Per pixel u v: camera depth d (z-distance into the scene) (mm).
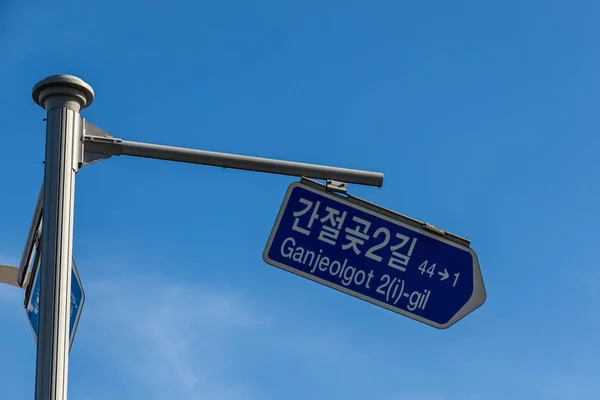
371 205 6133
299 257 6043
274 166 6020
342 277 6059
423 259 6152
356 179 6082
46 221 5328
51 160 5465
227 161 5961
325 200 6102
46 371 4957
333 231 6094
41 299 5125
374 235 6121
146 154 5793
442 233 6172
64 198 5402
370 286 6074
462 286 6172
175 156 5859
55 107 5570
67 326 5113
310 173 6051
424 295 6121
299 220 6074
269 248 6031
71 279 5309
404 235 6156
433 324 6105
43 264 5223
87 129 5672
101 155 5672
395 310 6074
